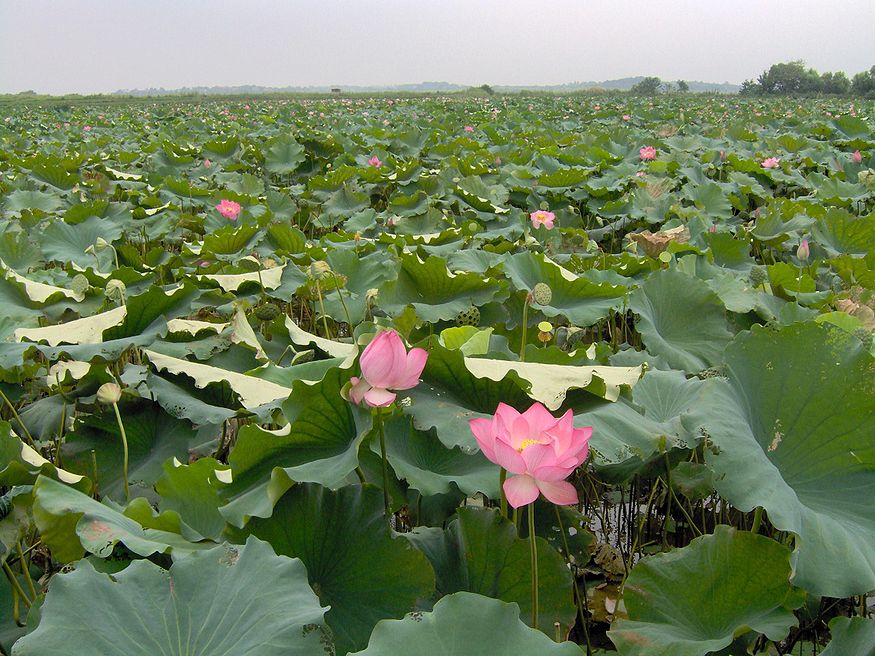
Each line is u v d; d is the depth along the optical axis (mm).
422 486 2125
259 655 1430
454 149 13109
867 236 6109
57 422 3021
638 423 2312
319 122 21625
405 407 2268
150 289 3229
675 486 2656
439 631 1474
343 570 1958
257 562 1642
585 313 3848
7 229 6203
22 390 3197
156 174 9992
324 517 1979
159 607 1545
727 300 3953
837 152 12617
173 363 2885
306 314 5125
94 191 8891
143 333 3314
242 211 7012
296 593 1572
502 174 9750
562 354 2873
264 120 20672
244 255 5477
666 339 3562
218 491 2088
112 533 1774
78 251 5883
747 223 7473
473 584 2051
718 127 17594
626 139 14320
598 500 3080
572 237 6438
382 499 1984
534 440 1614
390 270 4504
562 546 2527
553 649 1452
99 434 2914
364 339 2113
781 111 27047
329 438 2174
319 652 1438
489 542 2033
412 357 1832
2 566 2031
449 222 6840
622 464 2750
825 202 7699
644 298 3650
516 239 6449
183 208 8516
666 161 10266
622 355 3307
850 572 1694
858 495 1903
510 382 2311
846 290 4832
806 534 1769
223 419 2719
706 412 1976
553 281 4090
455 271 4648
